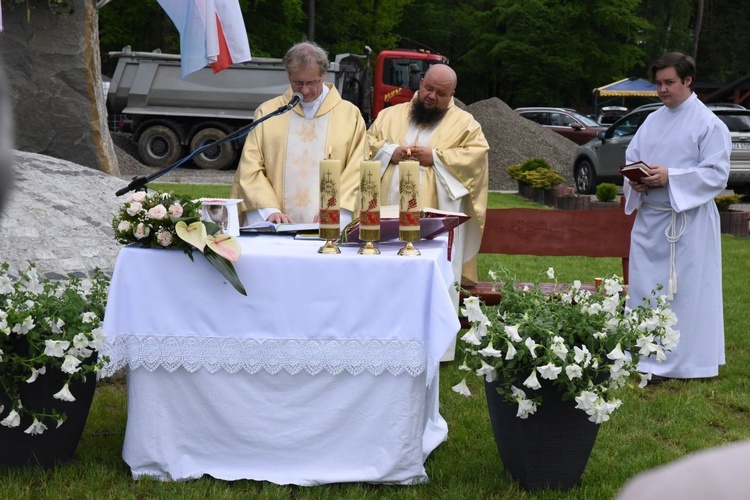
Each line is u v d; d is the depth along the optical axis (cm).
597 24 3894
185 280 345
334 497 338
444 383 507
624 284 612
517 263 950
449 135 564
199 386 349
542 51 3878
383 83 2350
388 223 367
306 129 488
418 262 336
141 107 2019
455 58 4484
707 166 518
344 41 3488
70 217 570
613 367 329
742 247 1098
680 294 527
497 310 351
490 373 330
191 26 754
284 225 412
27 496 333
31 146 992
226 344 345
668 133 533
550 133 2088
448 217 381
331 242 351
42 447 358
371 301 338
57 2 976
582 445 345
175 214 341
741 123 1605
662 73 528
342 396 347
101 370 341
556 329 331
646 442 420
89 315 345
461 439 416
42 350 339
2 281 361
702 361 531
